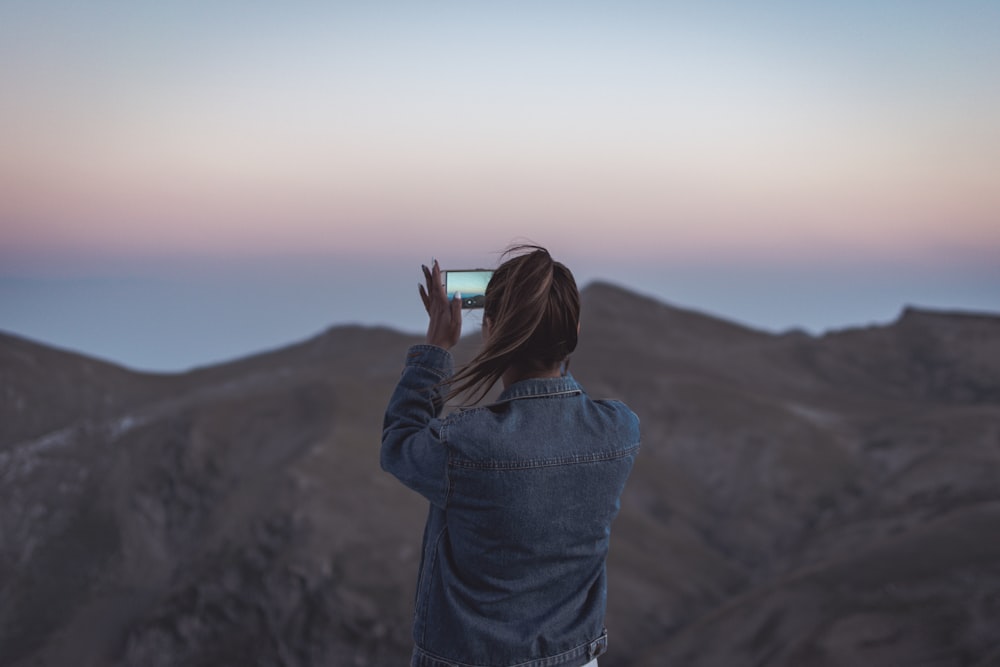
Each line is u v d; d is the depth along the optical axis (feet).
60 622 146.41
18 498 187.42
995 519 86.53
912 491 147.54
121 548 167.73
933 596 69.15
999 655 53.01
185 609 120.98
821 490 163.32
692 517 164.76
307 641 108.27
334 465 150.30
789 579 89.25
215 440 185.88
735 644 80.18
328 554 121.80
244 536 131.54
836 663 64.13
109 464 196.24
